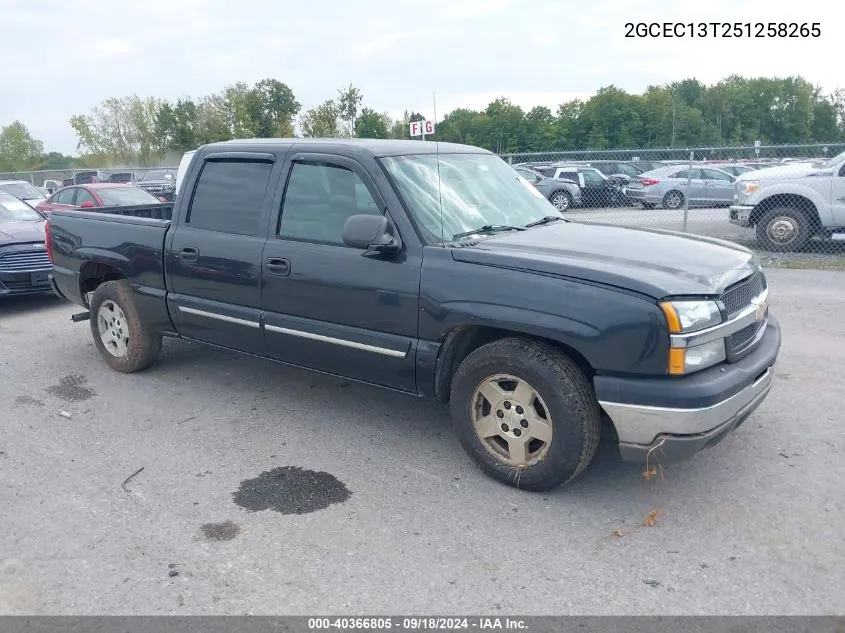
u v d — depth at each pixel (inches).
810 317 298.7
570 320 141.9
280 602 122.9
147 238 220.4
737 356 148.9
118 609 121.6
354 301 171.9
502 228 179.8
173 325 221.0
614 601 121.6
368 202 172.6
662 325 135.3
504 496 157.5
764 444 179.3
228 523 148.4
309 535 143.3
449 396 170.2
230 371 245.9
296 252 181.8
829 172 452.8
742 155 1357.0
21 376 246.8
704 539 139.5
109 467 175.0
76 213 249.8
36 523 149.0
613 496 156.5
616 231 182.5
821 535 139.7
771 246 477.7
